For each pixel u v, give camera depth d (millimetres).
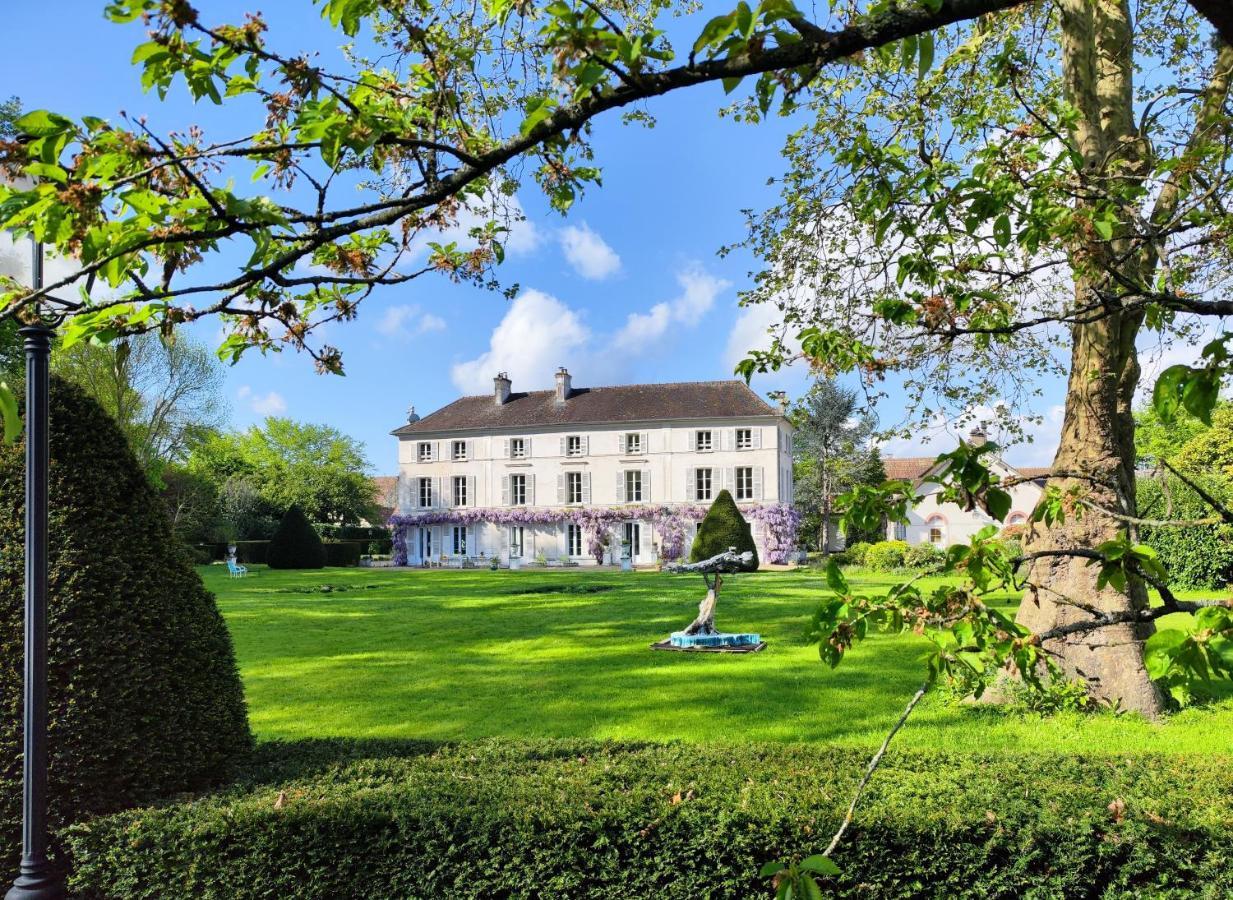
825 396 40875
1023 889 3188
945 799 3484
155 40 1576
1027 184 2939
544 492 40375
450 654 11141
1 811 3742
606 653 10953
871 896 3193
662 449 38781
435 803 3533
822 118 6672
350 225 1913
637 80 1741
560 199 2979
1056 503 2020
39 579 3441
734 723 7098
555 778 3912
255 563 44031
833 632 1897
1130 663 7012
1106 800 3449
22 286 2057
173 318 2059
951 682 2027
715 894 3248
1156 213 4332
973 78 6617
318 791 3863
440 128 2461
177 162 1601
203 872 3434
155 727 4012
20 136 1589
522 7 1960
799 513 37812
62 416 4156
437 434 42312
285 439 53688
